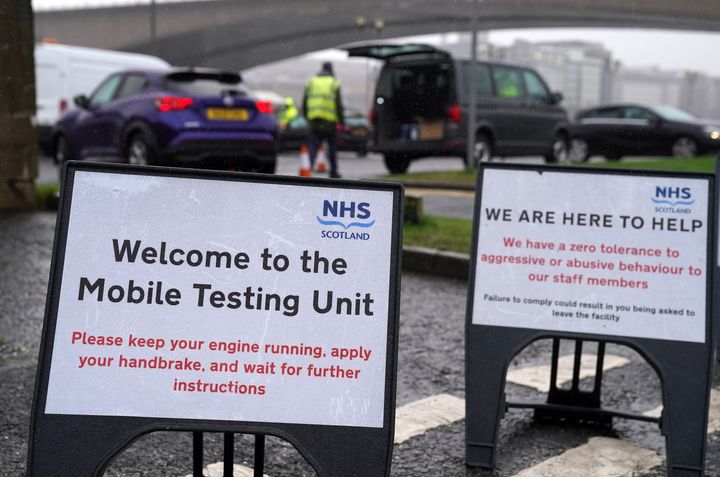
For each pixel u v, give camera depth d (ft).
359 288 15.05
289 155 144.66
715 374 28.25
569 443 21.48
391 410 14.66
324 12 339.57
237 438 21.09
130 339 14.60
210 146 66.18
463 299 37.06
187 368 14.66
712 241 20.13
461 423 22.50
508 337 20.36
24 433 21.08
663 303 20.02
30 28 56.70
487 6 352.49
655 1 347.77
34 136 57.52
